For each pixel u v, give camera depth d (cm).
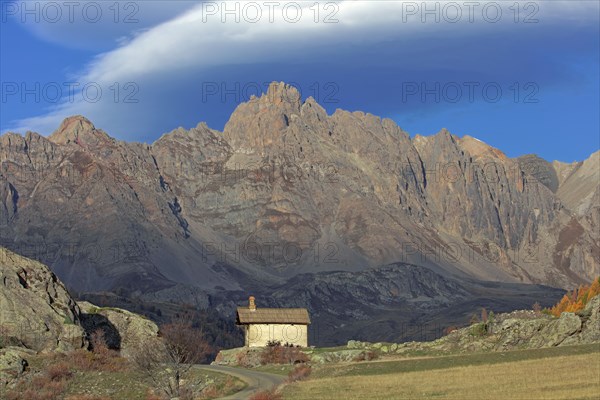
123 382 10894
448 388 8756
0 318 11700
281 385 10188
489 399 7931
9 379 10438
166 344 11856
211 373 11888
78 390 10581
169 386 10756
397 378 9706
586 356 9925
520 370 9419
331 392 9188
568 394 7812
